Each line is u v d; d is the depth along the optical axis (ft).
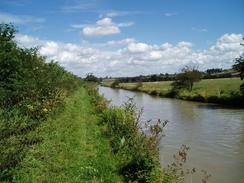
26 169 33.32
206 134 72.90
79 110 85.46
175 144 63.82
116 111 65.41
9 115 48.78
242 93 135.74
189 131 76.74
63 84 106.32
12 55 56.80
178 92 191.11
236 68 132.67
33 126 49.83
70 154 40.91
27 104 56.95
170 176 33.22
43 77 69.77
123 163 37.22
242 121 88.53
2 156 33.06
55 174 33.53
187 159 53.83
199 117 98.94
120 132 50.11
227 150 59.06
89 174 34.94
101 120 68.44
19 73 58.80
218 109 118.42
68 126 57.77
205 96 153.89
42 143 43.42
